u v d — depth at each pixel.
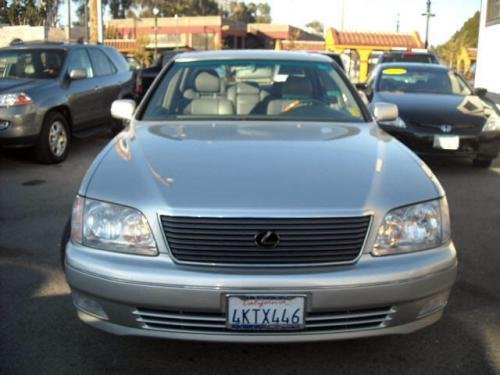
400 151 3.46
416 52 15.82
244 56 4.66
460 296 3.92
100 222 2.83
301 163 3.10
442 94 8.78
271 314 2.63
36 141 7.79
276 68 4.57
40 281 4.12
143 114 4.27
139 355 3.17
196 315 2.69
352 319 2.72
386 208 2.78
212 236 2.67
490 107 8.30
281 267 2.66
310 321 2.68
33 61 8.60
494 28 16.86
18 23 44.16
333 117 4.22
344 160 3.17
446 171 8.07
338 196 2.78
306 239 2.67
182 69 4.58
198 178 2.90
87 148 9.48
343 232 2.70
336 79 4.57
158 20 56.19
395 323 2.78
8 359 3.13
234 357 3.15
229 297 2.62
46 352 3.21
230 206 2.68
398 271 2.71
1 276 4.21
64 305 3.75
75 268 2.82
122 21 57.19
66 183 7.11
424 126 7.62
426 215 2.88
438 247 2.89
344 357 3.16
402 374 3.01
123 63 10.37
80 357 3.16
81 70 8.49
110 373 3.02
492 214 5.96
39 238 5.05
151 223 2.73
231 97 4.35
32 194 6.59
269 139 3.52
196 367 3.07
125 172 3.03
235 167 3.02
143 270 2.67
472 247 4.93
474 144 7.68
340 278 2.63
